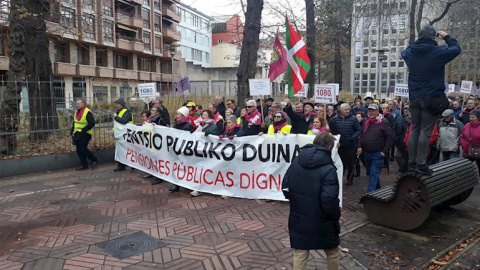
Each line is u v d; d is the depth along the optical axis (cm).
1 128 993
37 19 1149
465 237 560
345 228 592
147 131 890
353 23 1914
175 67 5512
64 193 784
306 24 1873
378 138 742
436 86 514
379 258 484
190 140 800
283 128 742
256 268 445
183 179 805
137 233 554
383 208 596
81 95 1310
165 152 845
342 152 844
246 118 907
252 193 734
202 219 616
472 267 463
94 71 3822
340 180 631
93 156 1052
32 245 511
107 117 1173
